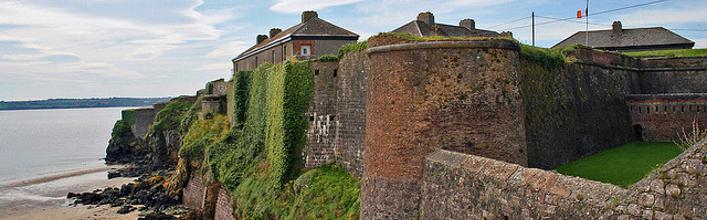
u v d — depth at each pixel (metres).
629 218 10.62
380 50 21.00
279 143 33.97
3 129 198.38
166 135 74.69
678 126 30.73
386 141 20.66
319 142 32.59
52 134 166.75
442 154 18.47
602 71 31.81
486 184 15.03
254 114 42.56
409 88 19.95
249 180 36.78
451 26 44.12
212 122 52.91
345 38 45.94
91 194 55.22
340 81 31.84
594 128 28.61
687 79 36.19
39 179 70.94
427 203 18.64
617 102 32.31
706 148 9.80
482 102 19.23
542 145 23.12
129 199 52.69
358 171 29.22
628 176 19.45
